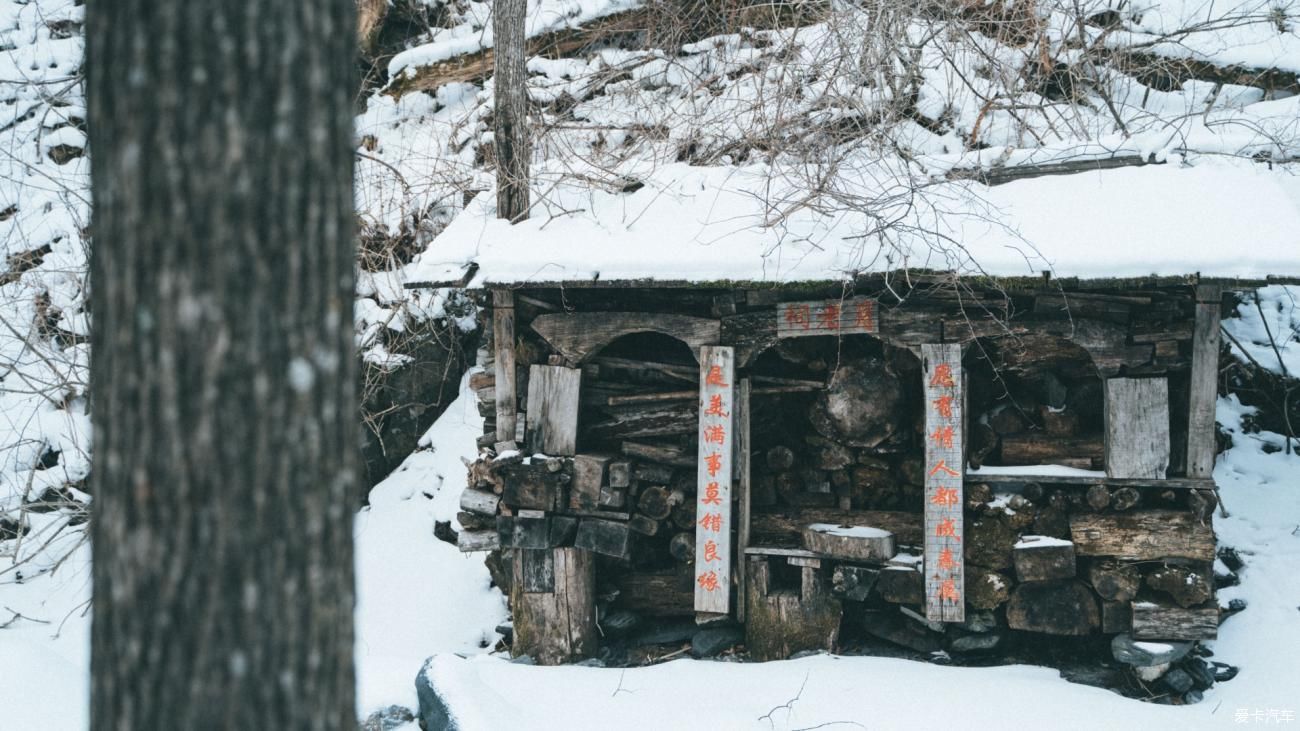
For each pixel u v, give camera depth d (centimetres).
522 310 694
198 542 216
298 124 218
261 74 214
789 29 947
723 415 654
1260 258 561
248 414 216
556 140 906
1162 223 592
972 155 681
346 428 232
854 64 808
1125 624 611
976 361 655
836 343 672
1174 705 586
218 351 213
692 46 987
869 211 598
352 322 234
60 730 534
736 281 610
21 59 1170
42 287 990
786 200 630
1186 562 604
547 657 694
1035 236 600
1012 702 572
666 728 549
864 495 686
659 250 638
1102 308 605
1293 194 672
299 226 219
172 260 212
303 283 220
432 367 930
